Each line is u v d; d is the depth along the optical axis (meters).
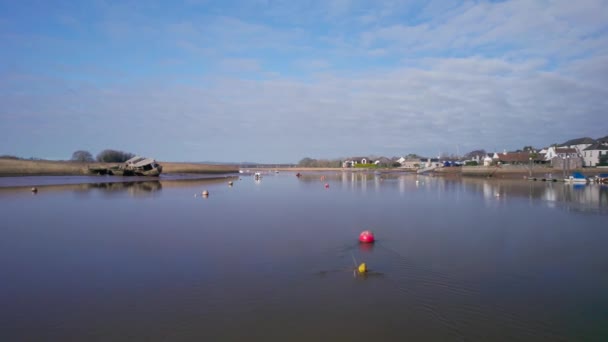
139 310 13.29
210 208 38.66
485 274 17.02
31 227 27.72
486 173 108.50
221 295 14.56
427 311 13.20
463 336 11.52
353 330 11.84
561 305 13.73
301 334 11.59
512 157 133.50
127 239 23.78
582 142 133.75
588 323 12.37
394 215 33.81
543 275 16.91
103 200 45.12
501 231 26.34
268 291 14.93
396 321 12.42
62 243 22.75
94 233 25.61
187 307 13.50
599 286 15.55
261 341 11.20
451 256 19.91
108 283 15.95
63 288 15.41
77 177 90.50
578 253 20.50
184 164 161.25
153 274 17.03
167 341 11.22
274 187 71.06
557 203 42.72
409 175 130.12
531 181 83.69
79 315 12.95
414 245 22.30
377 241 23.28
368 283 15.83
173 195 52.41
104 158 150.75
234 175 131.88
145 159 109.75
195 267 18.00
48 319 12.66
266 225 28.67
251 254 20.25
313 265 18.28
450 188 66.81
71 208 37.91
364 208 38.84
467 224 29.12
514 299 14.22
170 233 25.59
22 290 15.22
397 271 17.36
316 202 44.62
